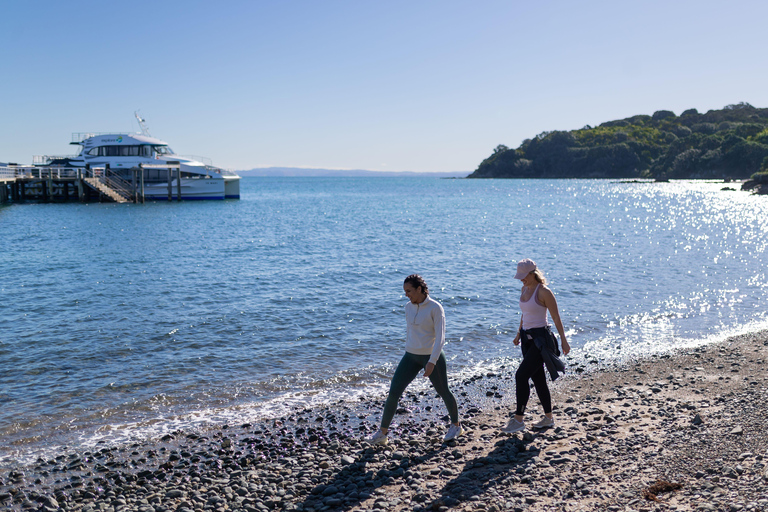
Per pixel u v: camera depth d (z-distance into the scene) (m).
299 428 7.11
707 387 7.94
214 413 7.72
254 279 19.05
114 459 6.31
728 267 20.34
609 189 126.62
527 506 4.37
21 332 12.11
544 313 5.98
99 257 24.84
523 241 30.50
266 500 4.99
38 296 16.14
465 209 64.44
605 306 14.38
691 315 13.27
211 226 41.34
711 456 4.95
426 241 31.08
